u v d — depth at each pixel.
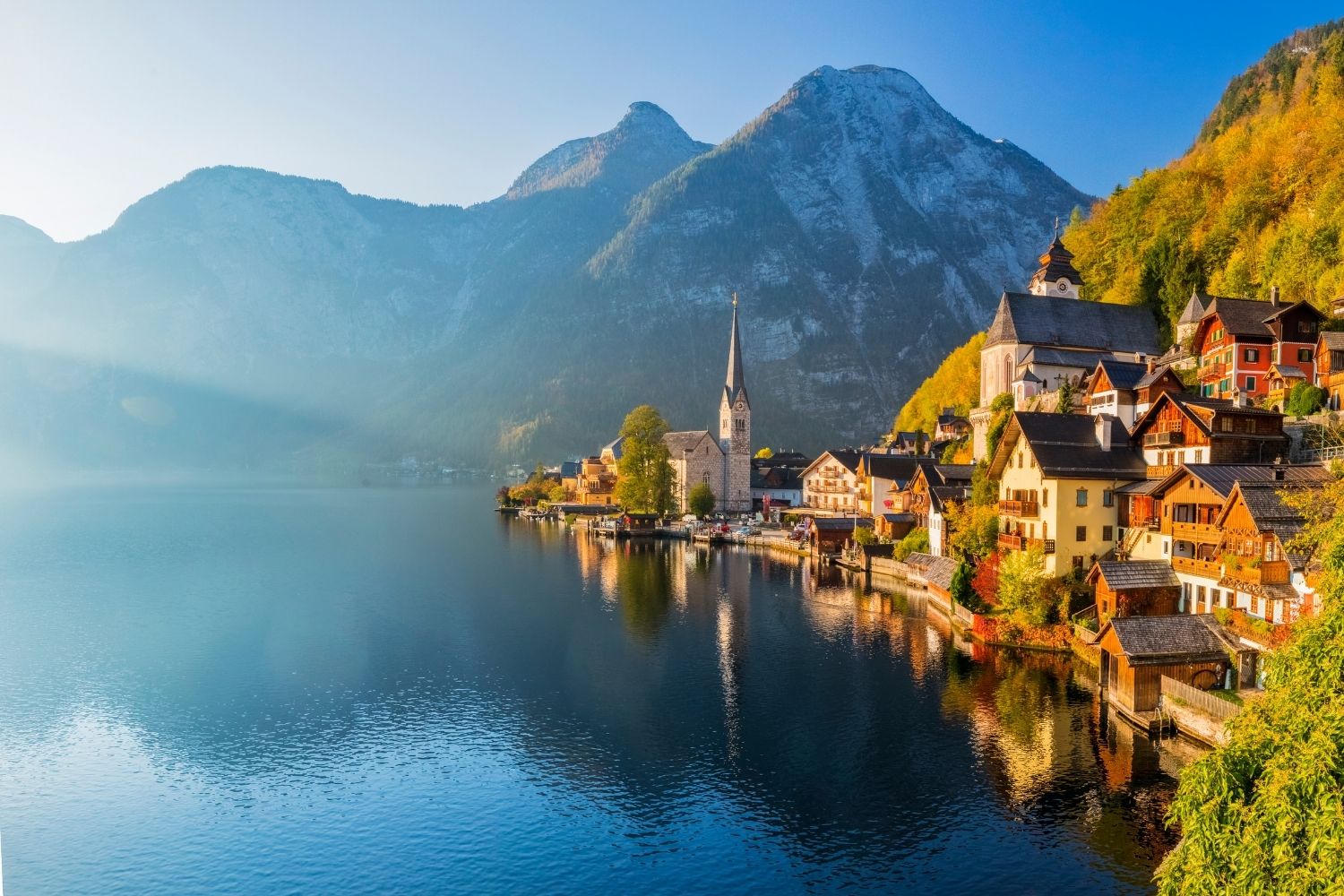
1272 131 118.25
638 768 46.47
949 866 35.84
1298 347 77.38
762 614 84.19
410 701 58.00
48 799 43.59
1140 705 49.16
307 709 56.62
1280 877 19.52
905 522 114.56
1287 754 21.05
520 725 53.22
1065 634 65.12
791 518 164.38
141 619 82.94
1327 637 22.78
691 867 36.50
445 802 42.91
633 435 175.88
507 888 35.25
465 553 133.62
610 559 126.62
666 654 69.00
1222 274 107.00
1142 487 64.31
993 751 46.94
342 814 41.72
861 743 48.91
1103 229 145.25
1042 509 68.44
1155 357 106.81
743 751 48.41
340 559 124.81
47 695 59.66
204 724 53.91
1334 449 58.94
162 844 39.09
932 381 185.25
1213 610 53.28
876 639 72.69
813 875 35.59
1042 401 100.88
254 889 35.50
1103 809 39.97
